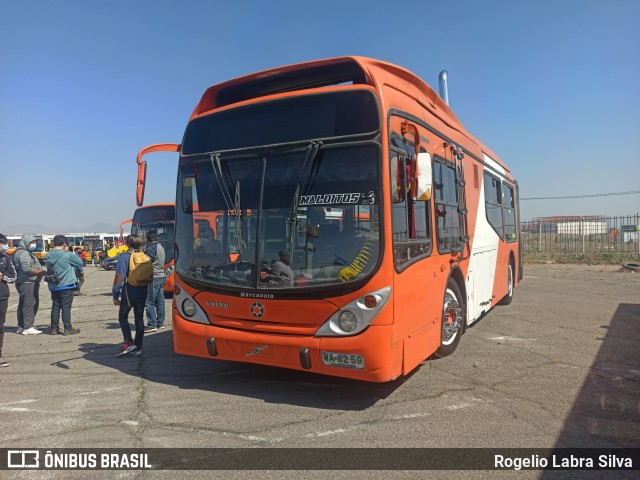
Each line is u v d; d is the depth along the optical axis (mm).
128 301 6754
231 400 5066
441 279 5996
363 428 4297
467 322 7289
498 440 4043
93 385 5633
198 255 5340
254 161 5109
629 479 3434
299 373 6016
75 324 10031
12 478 3488
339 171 4680
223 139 5406
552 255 26656
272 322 4781
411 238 5043
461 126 7848
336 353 4461
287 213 4824
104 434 4227
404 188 4938
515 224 12445
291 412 4703
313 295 4559
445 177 6438
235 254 5062
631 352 6949
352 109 4754
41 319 10852
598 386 5449
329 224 4648
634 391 5285
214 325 5137
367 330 4402
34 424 4473
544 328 8625
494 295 9469
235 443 4016
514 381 5621
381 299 4410
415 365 5047
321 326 4551
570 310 10594
